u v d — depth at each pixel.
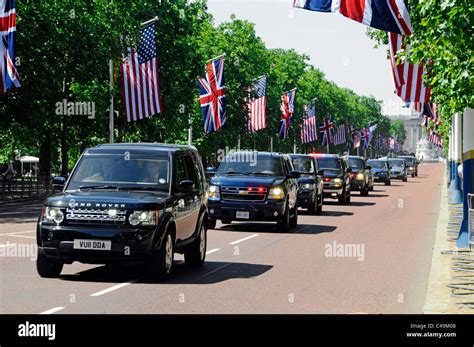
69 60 45.78
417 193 54.59
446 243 20.52
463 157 19.45
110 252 12.84
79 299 11.39
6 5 33.47
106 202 12.98
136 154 14.66
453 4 12.11
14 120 45.31
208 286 12.95
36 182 48.69
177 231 13.99
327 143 110.12
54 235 12.96
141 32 42.25
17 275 13.81
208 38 67.88
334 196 40.34
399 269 15.56
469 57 13.23
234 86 65.81
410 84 24.73
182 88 55.09
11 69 33.59
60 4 43.72
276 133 84.19
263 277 14.17
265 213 23.66
